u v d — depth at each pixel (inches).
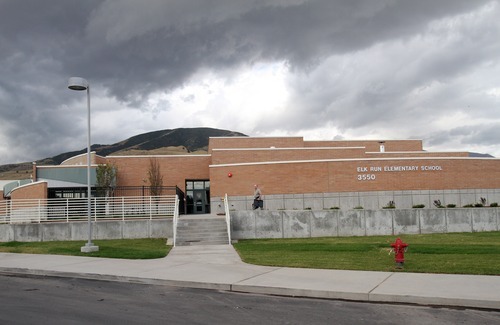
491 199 1403.8
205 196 1712.6
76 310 353.7
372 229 988.6
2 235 999.6
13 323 312.5
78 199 1088.8
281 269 529.3
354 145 1975.9
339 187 1358.3
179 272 524.1
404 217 995.9
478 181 1402.6
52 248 825.5
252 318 327.3
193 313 342.6
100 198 1121.4
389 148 2016.5
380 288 404.8
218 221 993.5
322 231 985.5
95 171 1633.9
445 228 1003.3
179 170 1701.5
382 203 1354.6
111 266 585.9
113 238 1000.9
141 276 498.3
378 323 312.2
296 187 1366.9
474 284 416.5
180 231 944.9
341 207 1350.9
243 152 1678.2
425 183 1373.0
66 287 461.7
